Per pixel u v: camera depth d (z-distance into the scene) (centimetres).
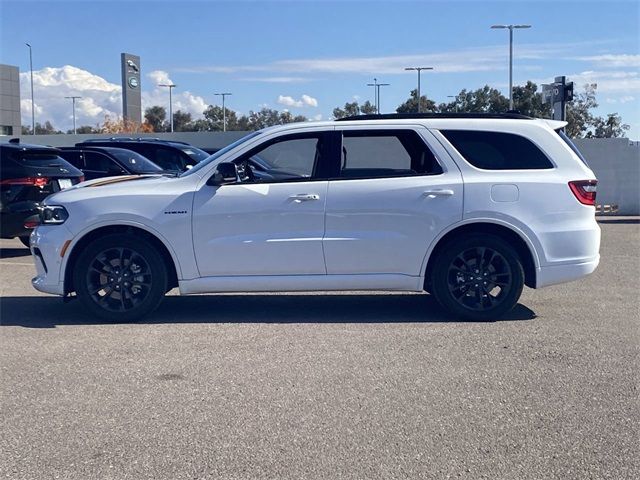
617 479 444
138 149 1747
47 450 486
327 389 595
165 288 810
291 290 808
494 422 528
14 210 1229
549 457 473
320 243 792
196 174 812
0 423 531
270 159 830
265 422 529
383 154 810
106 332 775
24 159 1253
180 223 794
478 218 789
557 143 812
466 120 816
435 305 898
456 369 643
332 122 819
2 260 1278
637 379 619
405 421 530
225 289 806
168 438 504
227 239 796
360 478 445
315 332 769
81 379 623
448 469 457
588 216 809
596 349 705
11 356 690
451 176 796
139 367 654
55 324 812
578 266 804
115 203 797
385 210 791
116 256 805
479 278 803
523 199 791
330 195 794
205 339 744
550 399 572
